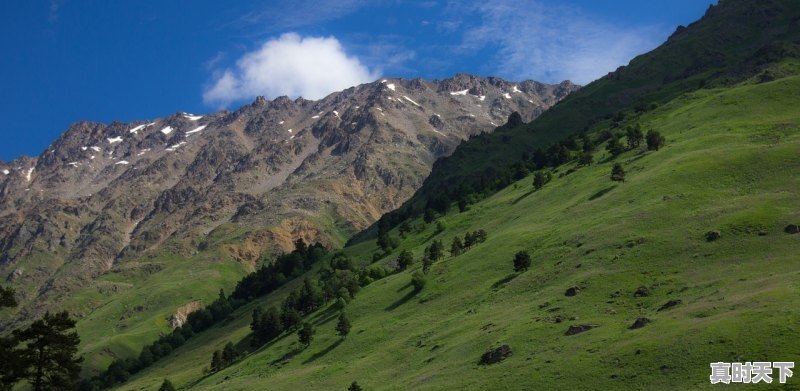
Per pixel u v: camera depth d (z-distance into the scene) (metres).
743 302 90.44
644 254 125.12
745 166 152.12
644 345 87.25
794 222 115.62
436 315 152.38
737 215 125.25
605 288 118.00
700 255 117.00
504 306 133.62
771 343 76.69
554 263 142.12
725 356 77.88
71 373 75.50
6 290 68.62
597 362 88.62
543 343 104.56
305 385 139.88
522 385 90.81
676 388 76.06
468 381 101.12
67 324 75.62
